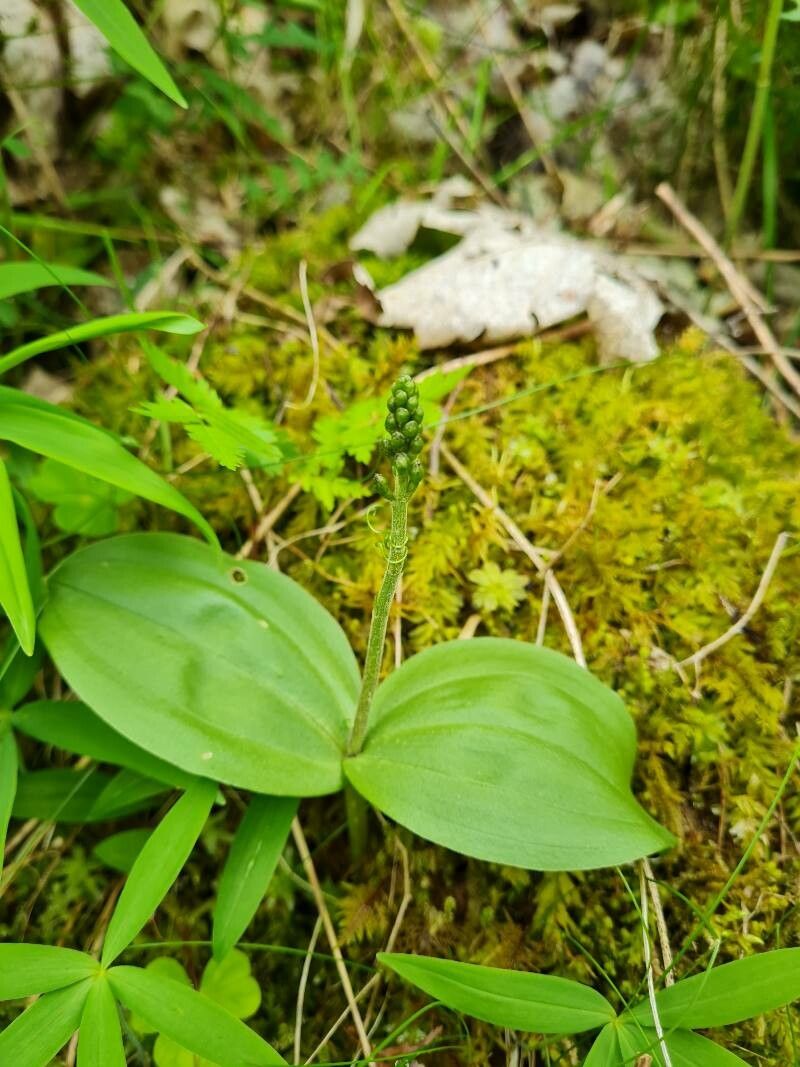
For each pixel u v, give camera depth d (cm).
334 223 43
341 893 29
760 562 32
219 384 38
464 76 49
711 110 44
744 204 45
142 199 44
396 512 20
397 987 27
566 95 49
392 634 32
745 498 34
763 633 31
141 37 24
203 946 29
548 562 33
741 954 26
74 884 29
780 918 27
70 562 26
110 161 44
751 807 28
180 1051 25
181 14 45
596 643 31
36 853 29
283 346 39
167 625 26
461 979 21
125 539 27
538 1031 21
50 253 41
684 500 33
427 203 44
